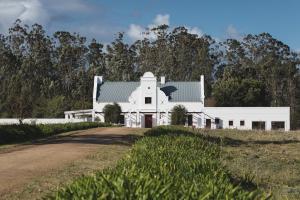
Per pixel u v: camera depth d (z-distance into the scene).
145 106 83.75
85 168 18.00
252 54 124.62
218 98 92.62
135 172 9.66
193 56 124.19
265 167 20.70
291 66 112.88
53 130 42.81
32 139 35.72
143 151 16.16
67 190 8.15
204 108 82.19
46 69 119.69
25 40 122.12
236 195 8.22
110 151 24.73
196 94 84.06
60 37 124.06
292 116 92.69
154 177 9.06
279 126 80.25
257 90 92.62
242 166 20.16
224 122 81.31
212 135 48.50
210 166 13.13
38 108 86.00
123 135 40.94
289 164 22.50
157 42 126.62
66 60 121.88
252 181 15.66
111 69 125.12
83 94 115.25
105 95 85.81
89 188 8.02
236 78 96.00
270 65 113.69
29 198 12.41
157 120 83.62
